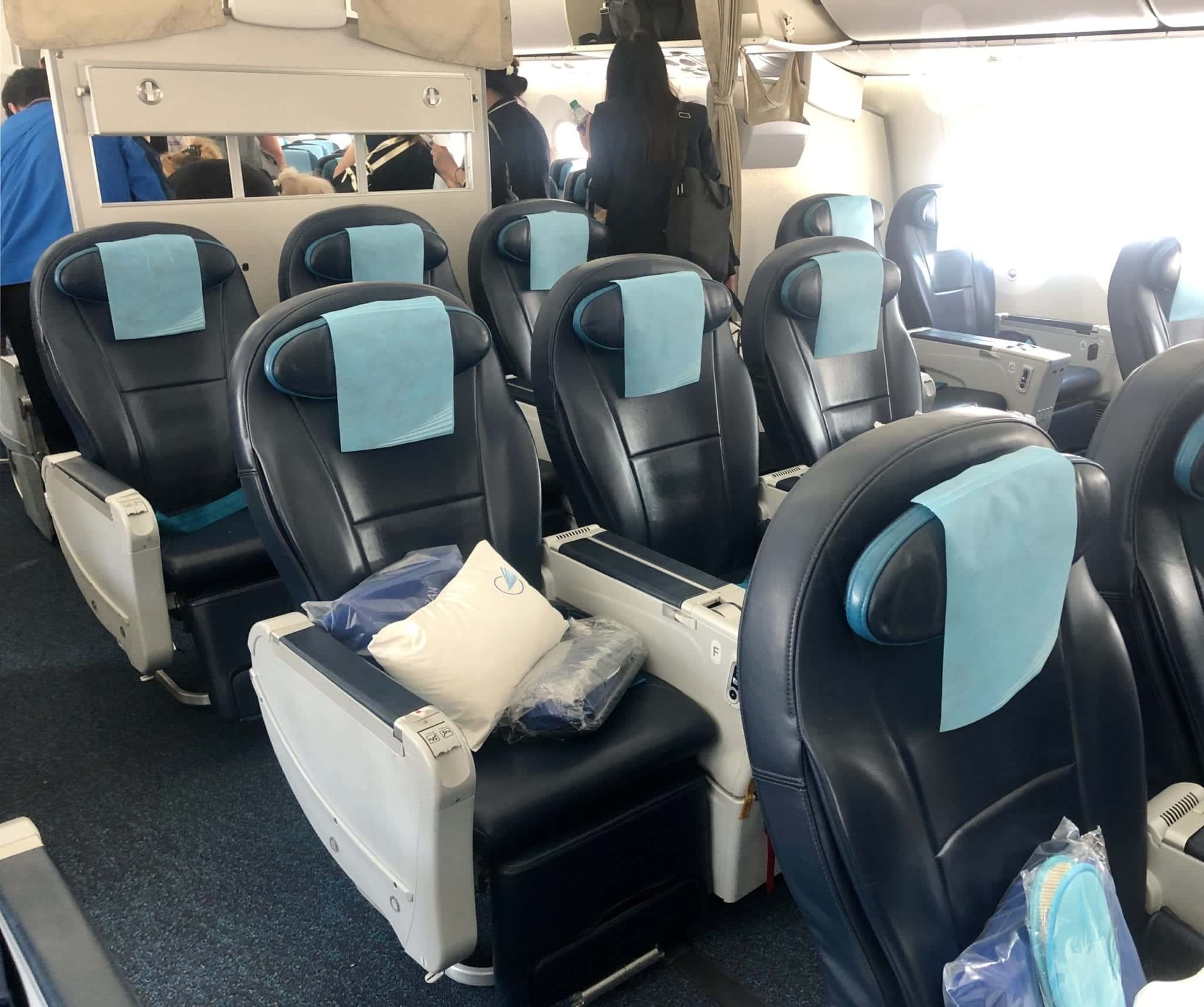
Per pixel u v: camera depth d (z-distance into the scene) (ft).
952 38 11.50
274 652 4.91
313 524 5.05
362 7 9.05
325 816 4.91
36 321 7.16
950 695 2.83
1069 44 10.92
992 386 10.74
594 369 6.14
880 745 2.79
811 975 5.30
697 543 6.66
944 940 2.87
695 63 12.97
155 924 5.68
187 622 7.00
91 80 7.85
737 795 5.10
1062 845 3.15
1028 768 3.19
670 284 6.17
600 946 4.93
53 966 2.40
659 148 10.73
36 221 9.39
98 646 8.90
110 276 7.17
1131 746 3.46
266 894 5.92
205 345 7.88
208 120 8.48
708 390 6.70
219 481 7.95
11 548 10.92
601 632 5.36
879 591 2.54
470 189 10.40
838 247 7.69
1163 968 3.60
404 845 4.17
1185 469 3.84
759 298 7.47
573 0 13.58
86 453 7.42
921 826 2.85
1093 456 4.06
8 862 2.76
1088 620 3.41
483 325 5.63
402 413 5.26
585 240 9.84
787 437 7.66
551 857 4.57
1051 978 2.78
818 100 13.07
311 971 5.34
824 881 2.75
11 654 8.75
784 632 2.64
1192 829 3.69
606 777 4.66
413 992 5.21
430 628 4.71
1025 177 12.47
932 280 12.44
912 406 8.34
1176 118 10.94
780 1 11.62
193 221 8.73
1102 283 12.12
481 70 10.13
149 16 7.97
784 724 2.67
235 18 8.41
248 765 7.21
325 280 8.51
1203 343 4.05
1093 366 12.01
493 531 5.70
